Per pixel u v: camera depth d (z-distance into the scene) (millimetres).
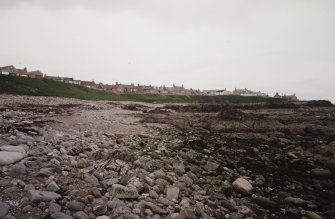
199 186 8203
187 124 26062
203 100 146000
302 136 22656
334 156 14906
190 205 6570
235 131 23812
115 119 26344
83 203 5363
